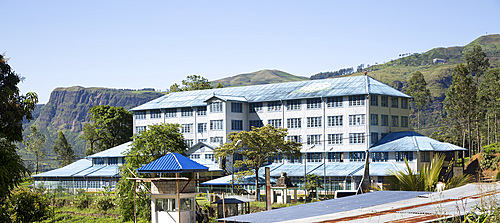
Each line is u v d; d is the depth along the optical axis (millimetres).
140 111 121250
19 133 42969
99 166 115812
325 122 100312
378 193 22281
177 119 115000
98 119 149500
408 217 14344
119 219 57969
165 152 55250
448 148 88000
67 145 171500
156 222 40781
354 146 96500
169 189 40938
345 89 99688
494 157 96062
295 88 108062
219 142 106250
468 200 16844
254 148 82000
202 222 46844
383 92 99000
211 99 107938
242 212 49656
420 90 164125
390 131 100625
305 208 18812
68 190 98000
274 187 70750
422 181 30328
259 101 108000
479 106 136750
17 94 43281
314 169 93875
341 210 17375
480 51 145625
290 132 104375
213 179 91438
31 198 54875
